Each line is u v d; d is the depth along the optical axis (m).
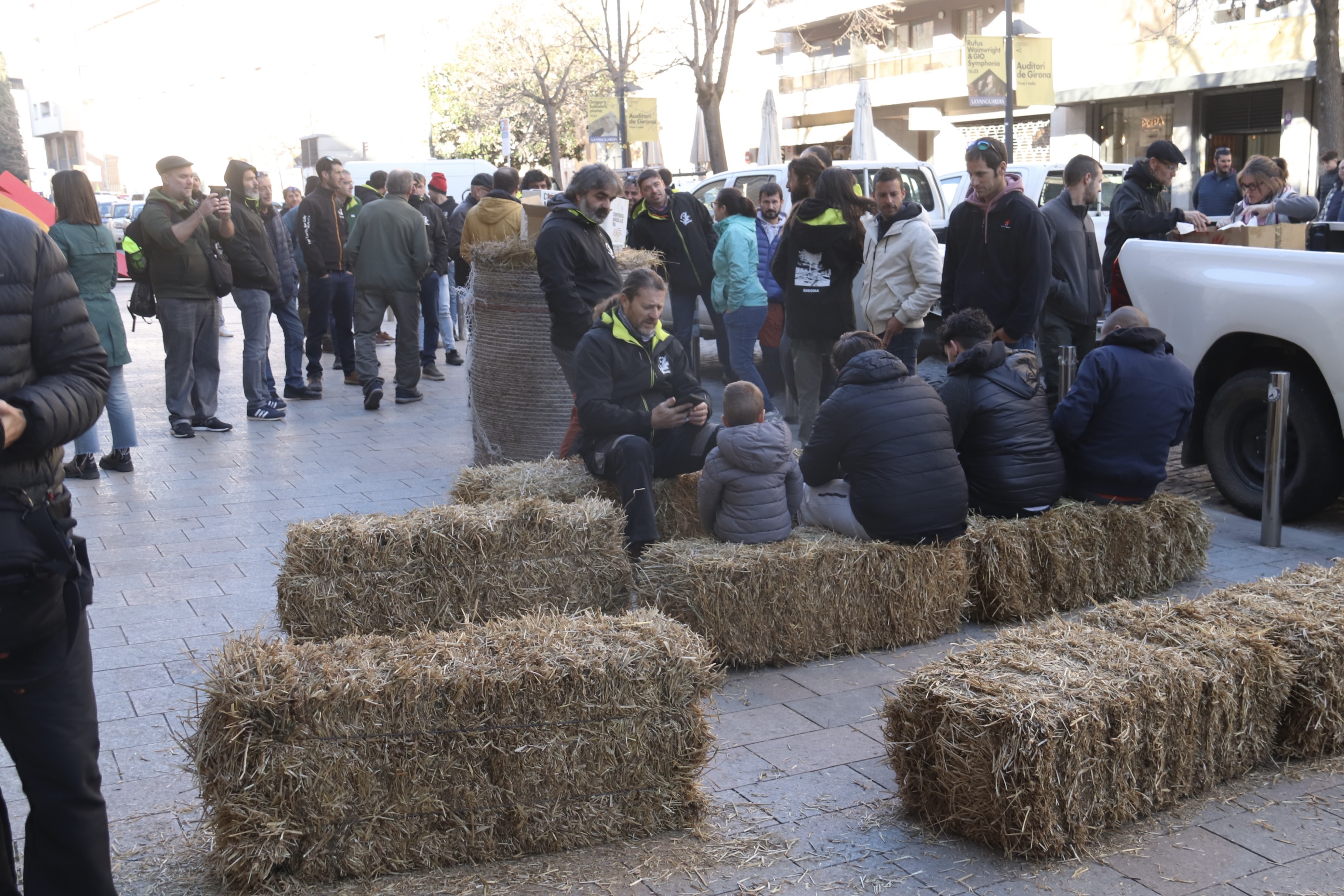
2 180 5.35
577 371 5.33
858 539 4.74
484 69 40.78
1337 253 6.02
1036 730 3.10
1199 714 3.46
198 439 8.92
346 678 3.03
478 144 41.94
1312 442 6.15
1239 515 6.61
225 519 6.68
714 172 24.03
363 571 4.43
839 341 5.25
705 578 4.41
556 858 3.20
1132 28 26.41
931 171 11.55
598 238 6.79
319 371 11.25
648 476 5.05
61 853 2.55
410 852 3.11
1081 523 5.09
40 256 2.46
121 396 7.75
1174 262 6.82
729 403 4.71
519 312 7.38
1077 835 3.20
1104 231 12.49
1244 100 24.75
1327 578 4.26
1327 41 17.91
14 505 2.37
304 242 10.97
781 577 4.49
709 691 3.31
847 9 36.94
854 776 3.68
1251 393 6.44
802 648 4.58
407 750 3.06
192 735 3.64
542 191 10.56
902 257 7.11
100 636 4.86
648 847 3.25
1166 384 5.25
